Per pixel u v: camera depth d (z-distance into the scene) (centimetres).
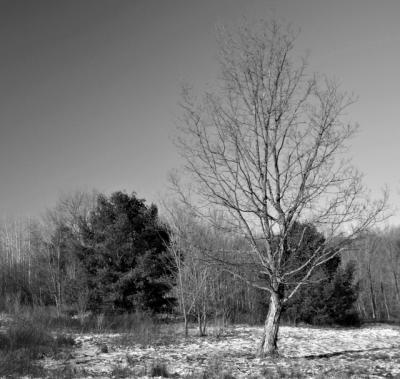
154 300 3142
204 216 1555
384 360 1506
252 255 1614
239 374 1199
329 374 1177
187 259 2472
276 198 1522
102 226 3412
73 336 2158
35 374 1255
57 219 5175
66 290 3303
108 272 3167
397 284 6200
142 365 1405
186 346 1909
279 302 1543
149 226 3331
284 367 1307
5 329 2011
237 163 1521
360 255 5803
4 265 4800
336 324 3550
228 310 3198
